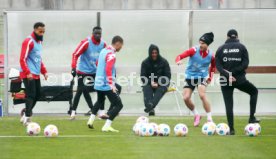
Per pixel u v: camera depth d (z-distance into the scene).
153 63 52.38
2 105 57.81
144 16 58.34
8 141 37.25
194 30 58.47
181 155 31.92
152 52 52.09
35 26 44.72
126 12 58.19
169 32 58.53
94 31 49.41
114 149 33.94
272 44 58.75
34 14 57.81
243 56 40.84
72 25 58.09
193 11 58.28
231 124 40.66
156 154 32.25
